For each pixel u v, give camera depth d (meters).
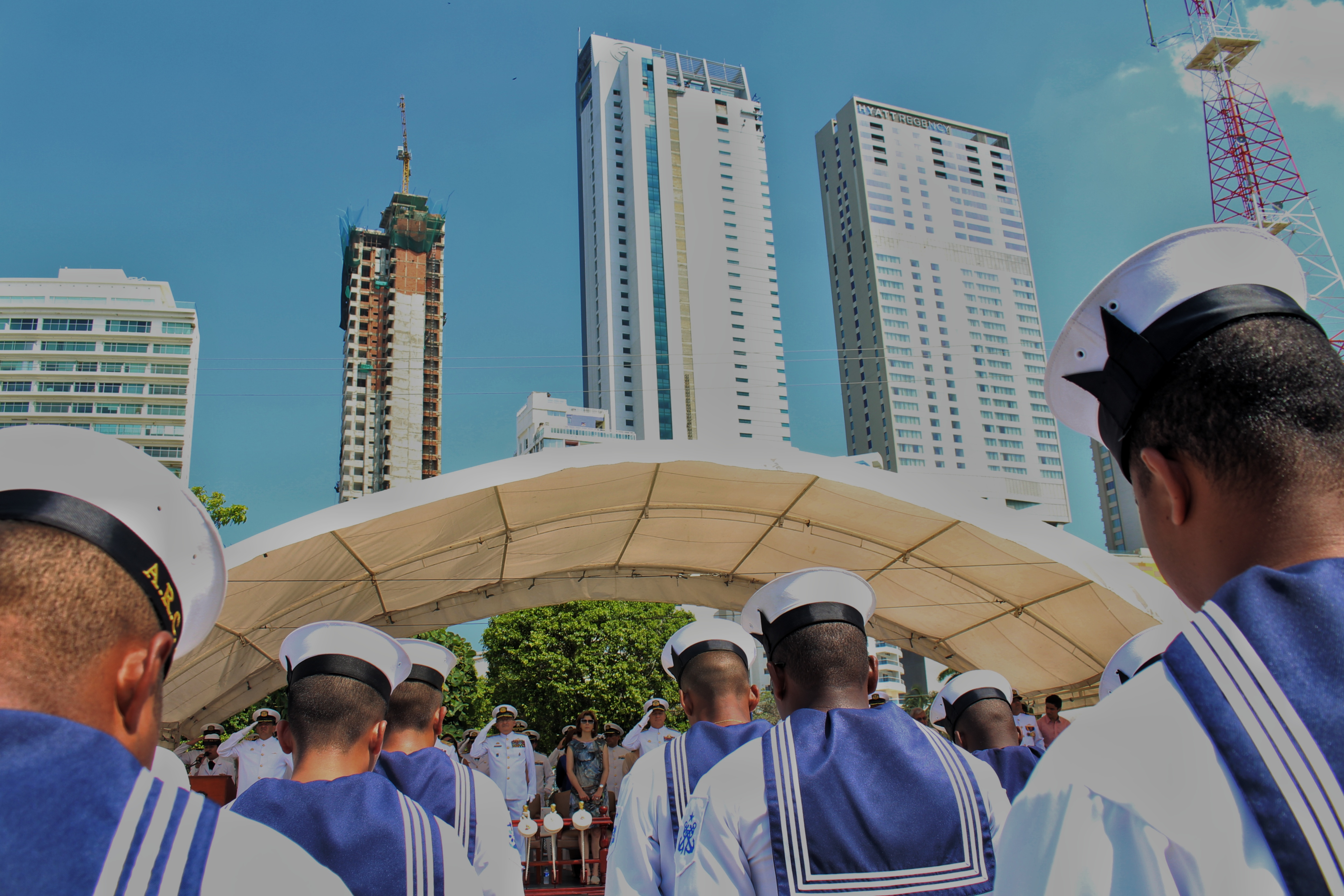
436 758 2.54
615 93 129.62
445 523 8.84
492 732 8.74
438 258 124.44
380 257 122.75
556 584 12.30
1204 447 0.79
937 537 9.86
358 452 114.31
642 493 9.78
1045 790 0.76
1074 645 11.25
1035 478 118.56
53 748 0.70
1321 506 0.75
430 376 119.12
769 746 1.73
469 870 1.79
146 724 0.83
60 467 0.82
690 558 12.04
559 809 8.80
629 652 30.12
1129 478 0.91
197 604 0.93
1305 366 0.79
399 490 7.84
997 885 0.78
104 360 101.81
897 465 113.50
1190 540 0.83
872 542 10.59
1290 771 0.62
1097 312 0.90
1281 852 0.60
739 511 10.45
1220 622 0.71
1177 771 0.67
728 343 121.25
